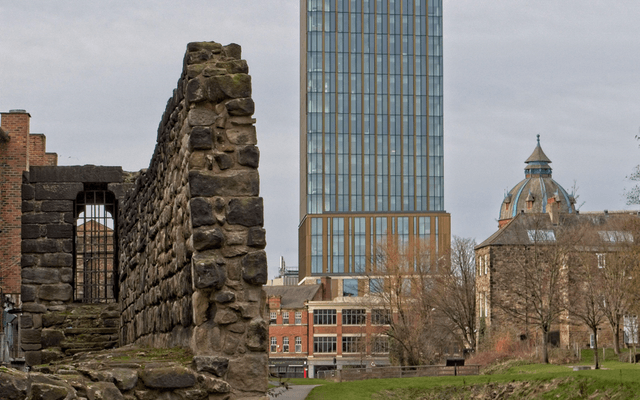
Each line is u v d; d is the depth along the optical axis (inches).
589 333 2539.4
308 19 5275.6
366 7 5300.2
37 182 1104.2
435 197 5246.1
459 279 2910.9
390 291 2687.0
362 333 3457.2
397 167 5246.1
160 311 593.9
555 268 2378.2
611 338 2532.0
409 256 2861.7
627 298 2160.4
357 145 5236.2
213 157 475.2
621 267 2171.5
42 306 1079.6
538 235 2664.9
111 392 391.2
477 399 1536.7
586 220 2856.8
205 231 462.9
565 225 2775.6
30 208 1101.1
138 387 412.5
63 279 1091.3
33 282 1083.9
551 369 1886.1
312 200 5182.1
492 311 2691.9
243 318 461.7
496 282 2709.2
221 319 458.9
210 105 481.7
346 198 5191.9
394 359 2711.6
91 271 1138.7
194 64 486.3
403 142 5265.8
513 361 2229.3
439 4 5339.6
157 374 414.9
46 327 1071.0
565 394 1475.1
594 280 2351.1
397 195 5226.4
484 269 2787.9
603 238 2630.4
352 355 4146.2
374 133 5260.8
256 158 478.6
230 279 464.1
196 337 457.4
